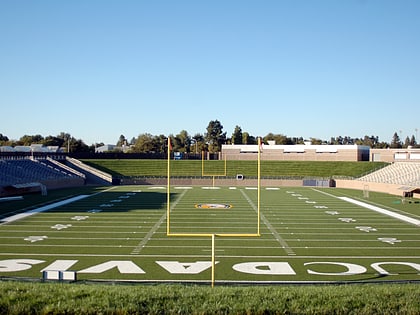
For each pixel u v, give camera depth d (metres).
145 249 17.05
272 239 19.19
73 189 45.12
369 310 7.88
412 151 66.50
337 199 36.72
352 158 67.12
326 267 14.66
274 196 38.91
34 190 40.41
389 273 13.94
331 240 19.11
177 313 7.72
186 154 73.31
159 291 8.91
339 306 8.05
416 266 14.84
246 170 61.41
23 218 24.52
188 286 10.17
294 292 8.96
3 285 9.23
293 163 63.47
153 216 25.55
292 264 15.02
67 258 15.53
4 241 18.33
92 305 7.89
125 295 8.48
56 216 25.34
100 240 18.66
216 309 7.85
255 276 13.52
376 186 46.28
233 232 20.62
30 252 16.36
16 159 48.50
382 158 68.12
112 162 62.88
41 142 108.50
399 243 18.58
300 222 23.94
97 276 13.32
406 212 28.55
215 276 13.47
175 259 15.55
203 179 53.94
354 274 13.81
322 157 68.50
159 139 103.75
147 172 60.19
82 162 62.06
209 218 24.95
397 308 8.00
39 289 8.88
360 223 23.83
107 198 35.69
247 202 33.59
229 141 112.12
